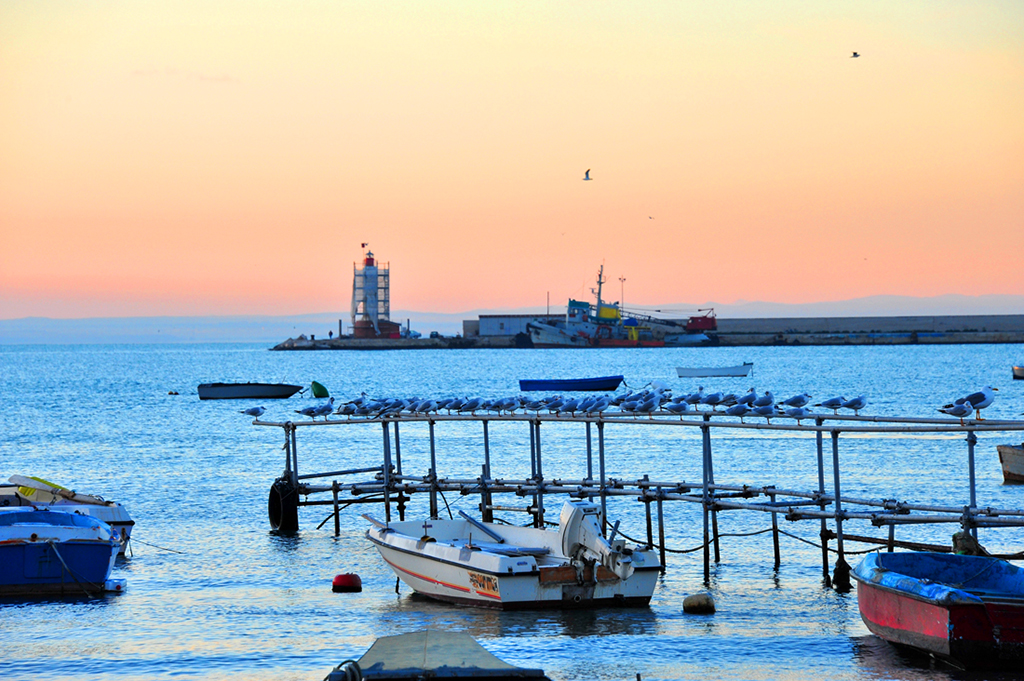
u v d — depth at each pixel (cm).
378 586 3781
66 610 3431
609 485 4209
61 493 4672
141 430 10462
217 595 3656
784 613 3331
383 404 5253
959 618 2620
